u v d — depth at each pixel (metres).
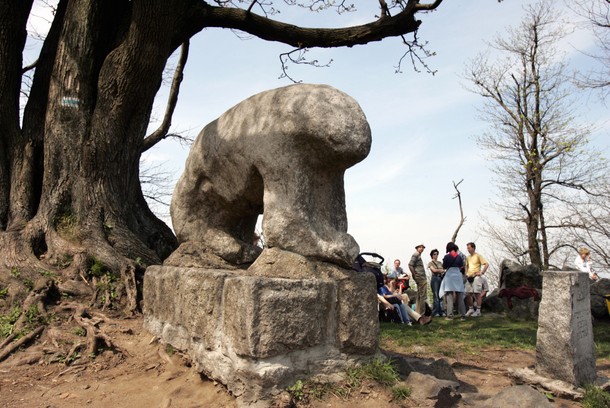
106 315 5.19
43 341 4.68
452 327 7.89
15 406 3.52
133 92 6.55
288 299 3.22
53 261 5.87
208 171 4.29
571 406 3.55
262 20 8.34
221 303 3.53
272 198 3.58
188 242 4.52
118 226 6.38
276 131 3.59
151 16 6.12
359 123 3.50
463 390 3.83
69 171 6.38
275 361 3.15
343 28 8.59
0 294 5.39
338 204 3.76
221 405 3.29
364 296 3.57
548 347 3.92
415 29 8.71
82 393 3.72
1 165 6.69
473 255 10.37
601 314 9.13
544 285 4.00
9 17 6.66
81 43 6.64
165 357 4.13
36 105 7.04
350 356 3.47
